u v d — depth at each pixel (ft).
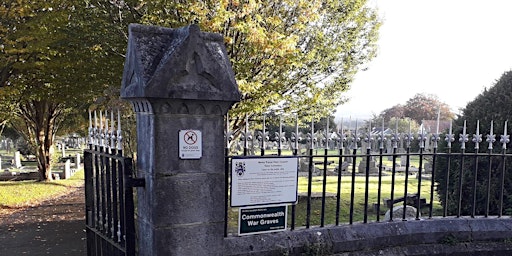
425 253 15.14
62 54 31.53
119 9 29.73
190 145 10.14
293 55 27.32
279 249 13.20
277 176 13.15
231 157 12.47
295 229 14.15
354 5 34.96
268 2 28.25
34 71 33.40
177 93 9.57
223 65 10.24
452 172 23.13
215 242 10.59
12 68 33.06
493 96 22.02
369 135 15.49
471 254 15.51
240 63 25.22
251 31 23.32
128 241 10.14
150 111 9.85
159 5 24.97
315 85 34.71
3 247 23.29
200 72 9.88
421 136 16.17
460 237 15.79
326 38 33.32
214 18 22.34
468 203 21.75
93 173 12.98
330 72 36.35
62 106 57.57
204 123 10.32
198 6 23.52
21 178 63.62
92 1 30.45
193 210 10.27
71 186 54.85
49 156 59.98
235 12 24.43
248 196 12.79
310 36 32.73
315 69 33.78
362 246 14.61
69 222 30.37
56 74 33.91
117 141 10.93
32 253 22.03
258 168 12.86
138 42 9.97
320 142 17.19
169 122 9.91
